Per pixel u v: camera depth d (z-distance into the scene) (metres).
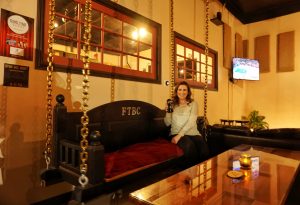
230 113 5.32
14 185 1.77
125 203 1.65
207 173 1.71
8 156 1.74
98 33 2.55
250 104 5.96
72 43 2.33
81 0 2.32
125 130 2.47
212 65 4.64
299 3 5.20
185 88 2.77
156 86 3.13
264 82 5.76
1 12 1.71
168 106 2.87
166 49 3.33
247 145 2.76
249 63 5.30
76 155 1.61
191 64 3.94
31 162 1.86
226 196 1.31
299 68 5.27
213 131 3.18
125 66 2.79
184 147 2.46
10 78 1.75
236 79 5.39
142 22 2.95
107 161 1.78
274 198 1.28
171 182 1.53
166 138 3.01
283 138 2.63
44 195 1.94
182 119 2.69
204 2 4.34
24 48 1.83
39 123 1.91
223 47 5.03
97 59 2.49
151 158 2.02
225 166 1.89
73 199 1.52
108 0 2.50
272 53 5.67
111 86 2.52
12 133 1.76
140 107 2.69
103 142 2.23
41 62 1.92
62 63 2.10
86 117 1.43
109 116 2.32
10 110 1.75
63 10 2.46
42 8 1.94
